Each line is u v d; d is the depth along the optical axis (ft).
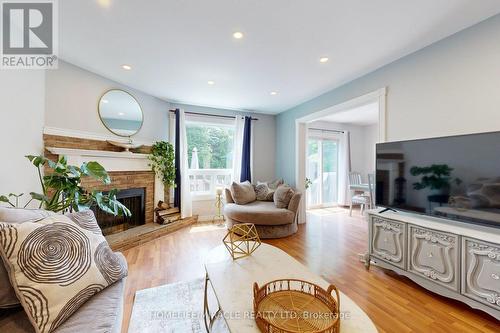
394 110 8.34
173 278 7.20
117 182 10.48
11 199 6.19
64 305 3.29
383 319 5.41
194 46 7.50
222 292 4.06
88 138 9.35
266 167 16.92
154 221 12.46
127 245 9.60
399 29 6.51
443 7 5.60
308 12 5.82
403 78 8.05
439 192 6.53
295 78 10.03
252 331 3.14
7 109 6.07
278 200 12.28
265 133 16.85
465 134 6.00
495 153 5.47
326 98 11.90
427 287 6.33
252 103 14.10
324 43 7.29
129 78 10.18
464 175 6.01
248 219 11.36
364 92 9.61
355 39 7.04
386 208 8.17
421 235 6.49
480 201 5.71
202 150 15.26
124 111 10.96
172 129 13.88
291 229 11.84
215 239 10.99
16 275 3.18
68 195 6.64
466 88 6.40
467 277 5.53
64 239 3.75
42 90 7.70
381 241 7.66
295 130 14.67
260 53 7.93
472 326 5.17
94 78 9.62
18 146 6.50
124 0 5.37
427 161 6.82
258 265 5.11
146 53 7.96
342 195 20.30
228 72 9.50
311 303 3.75
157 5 5.56
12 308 3.44
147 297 6.14
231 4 5.53
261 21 6.19
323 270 7.93
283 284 4.34
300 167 14.42
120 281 4.32
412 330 5.04
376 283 7.07
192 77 10.00
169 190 13.84
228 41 7.19
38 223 3.67
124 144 10.45
